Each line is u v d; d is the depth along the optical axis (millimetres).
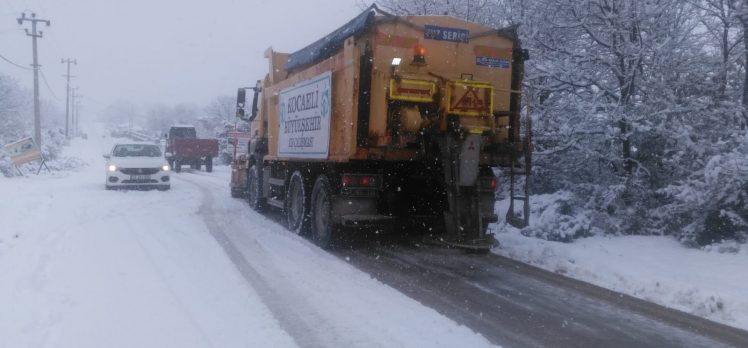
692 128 10273
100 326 5105
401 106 8523
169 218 12297
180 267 7516
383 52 8539
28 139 25891
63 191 17438
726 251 8812
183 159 33125
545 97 13023
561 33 12484
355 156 8461
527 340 5180
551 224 10227
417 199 9484
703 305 6227
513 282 7250
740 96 11562
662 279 7133
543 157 12625
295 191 11156
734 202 9156
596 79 11938
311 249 9266
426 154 8656
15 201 13852
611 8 11414
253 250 8969
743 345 5156
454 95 8203
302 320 5492
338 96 8969
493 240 8656
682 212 9977
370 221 9008
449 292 6715
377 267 7988
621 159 11375
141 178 18562
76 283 6488
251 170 15195
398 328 5309
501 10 14047
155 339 4848
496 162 9219
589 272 7684
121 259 7855
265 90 13953
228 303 5961
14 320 5156
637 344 5141
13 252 8008
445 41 8914
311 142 10094
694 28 11453
